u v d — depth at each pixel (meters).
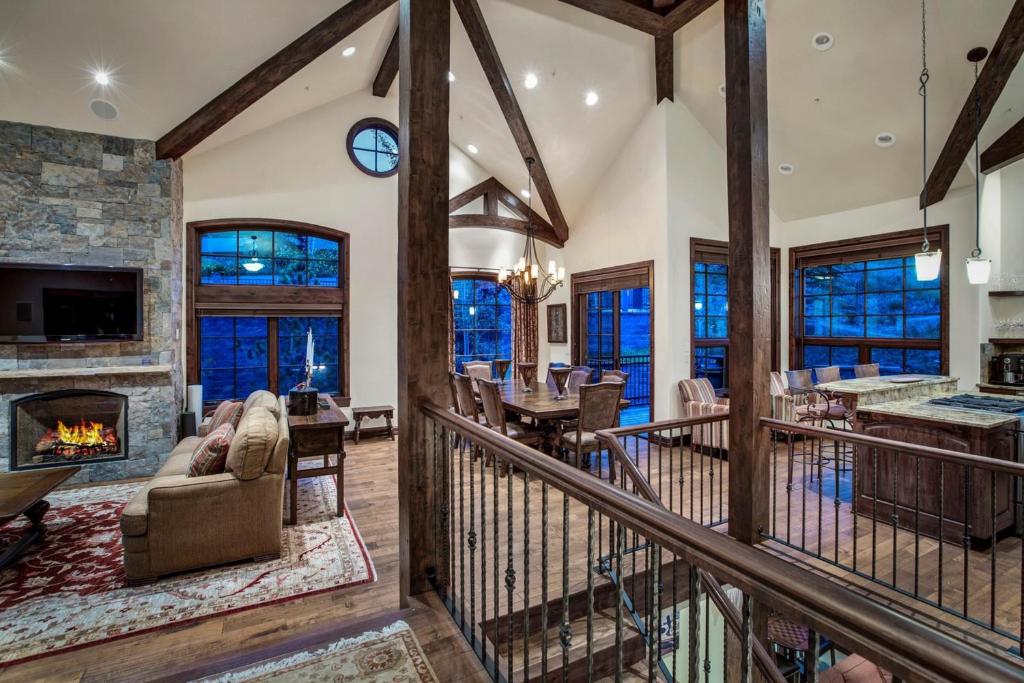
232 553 3.02
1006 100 4.43
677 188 5.91
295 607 2.61
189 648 2.27
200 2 3.93
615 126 6.20
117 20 3.92
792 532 3.53
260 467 3.07
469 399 5.13
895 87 4.70
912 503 3.55
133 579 2.80
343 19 4.60
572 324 7.64
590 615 1.27
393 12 5.08
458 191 7.41
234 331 6.08
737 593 3.34
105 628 2.41
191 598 2.68
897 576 2.90
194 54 4.35
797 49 4.77
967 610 2.56
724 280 6.49
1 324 4.53
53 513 3.95
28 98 4.40
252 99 4.82
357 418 6.24
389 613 2.19
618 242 6.64
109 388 4.89
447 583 2.30
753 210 2.71
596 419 4.36
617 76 5.58
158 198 5.08
